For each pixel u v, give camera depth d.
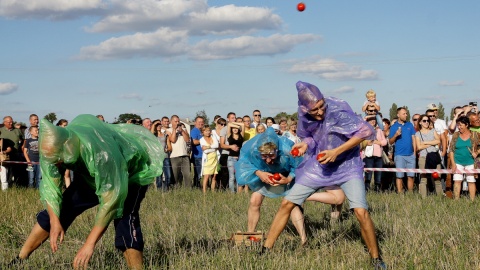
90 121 5.96
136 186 6.21
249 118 15.92
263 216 9.98
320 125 6.94
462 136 12.99
